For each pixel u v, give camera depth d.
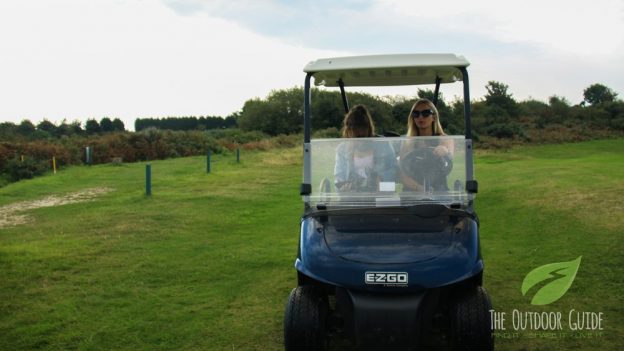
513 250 7.45
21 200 13.97
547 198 10.79
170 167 23.47
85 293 5.90
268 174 19.98
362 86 5.62
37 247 8.11
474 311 3.52
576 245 7.32
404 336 3.40
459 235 3.71
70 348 4.48
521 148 33.25
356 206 4.03
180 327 4.89
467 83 4.06
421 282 3.42
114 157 27.55
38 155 23.84
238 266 6.99
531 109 47.56
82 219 10.56
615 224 8.10
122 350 4.42
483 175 16.33
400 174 4.04
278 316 5.12
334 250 3.66
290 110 53.84
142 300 5.66
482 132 37.06
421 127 4.63
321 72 4.62
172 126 73.94
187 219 10.49
